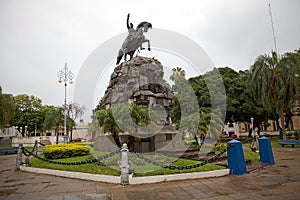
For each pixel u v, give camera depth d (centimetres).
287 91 1925
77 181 668
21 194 544
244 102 2662
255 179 618
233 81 2712
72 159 961
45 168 846
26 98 4534
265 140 897
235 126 4053
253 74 2069
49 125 3186
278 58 1998
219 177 659
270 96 2017
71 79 2064
